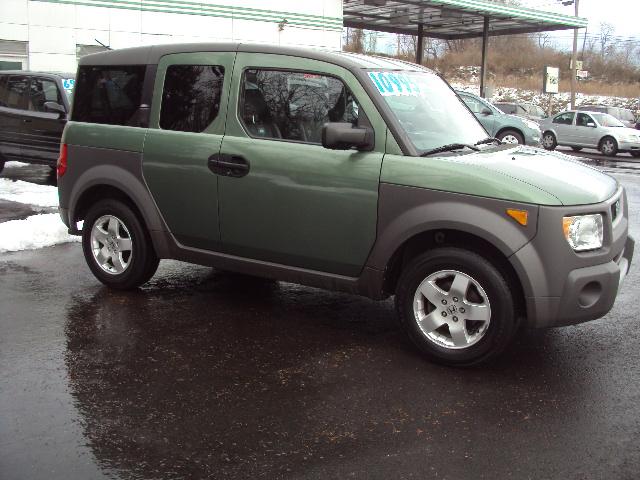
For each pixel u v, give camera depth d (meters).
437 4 24.78
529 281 3.97
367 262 4.48
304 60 4.75
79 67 5.79
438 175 4.20
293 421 3.58
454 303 4.23
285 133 4.77
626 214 4.77
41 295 5.57
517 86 56.84
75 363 4.26
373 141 4.44
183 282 6.03
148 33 19.38
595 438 3.46
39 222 7.54
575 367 4.37
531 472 3.13
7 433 3.39
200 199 5.04
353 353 4.51
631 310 5.60
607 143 23.52
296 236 4.70
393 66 5.00
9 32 17.33
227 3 20.62
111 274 5.69
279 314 5.25
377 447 3.33
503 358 4.49
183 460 3.19
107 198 5.65
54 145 10.94
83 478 3.03
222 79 5.03
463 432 3.50
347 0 23.95
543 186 4.06
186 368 4.22
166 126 5.25
